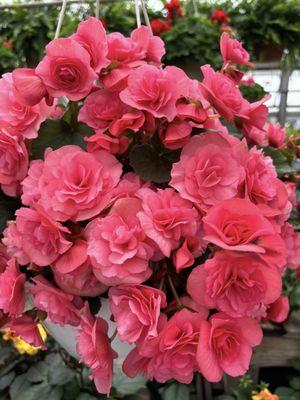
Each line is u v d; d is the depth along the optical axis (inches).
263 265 10.5
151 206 11.0
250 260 10.4
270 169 13.5
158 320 10.9
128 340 10.6
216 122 14.6
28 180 12.0
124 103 12.6
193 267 12.0
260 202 12.1
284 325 35.4
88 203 11.2
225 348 10.8
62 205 11.2
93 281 11.4
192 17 41.2
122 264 10.6
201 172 11.4
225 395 35.3
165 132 12.6
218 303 10.7
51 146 13.6
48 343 37.8
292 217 19.4
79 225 11.7
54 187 11.4
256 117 13.8
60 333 14.7
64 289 11.6
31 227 11.4
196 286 10.6
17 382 35.3
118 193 11.7
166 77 11.8
